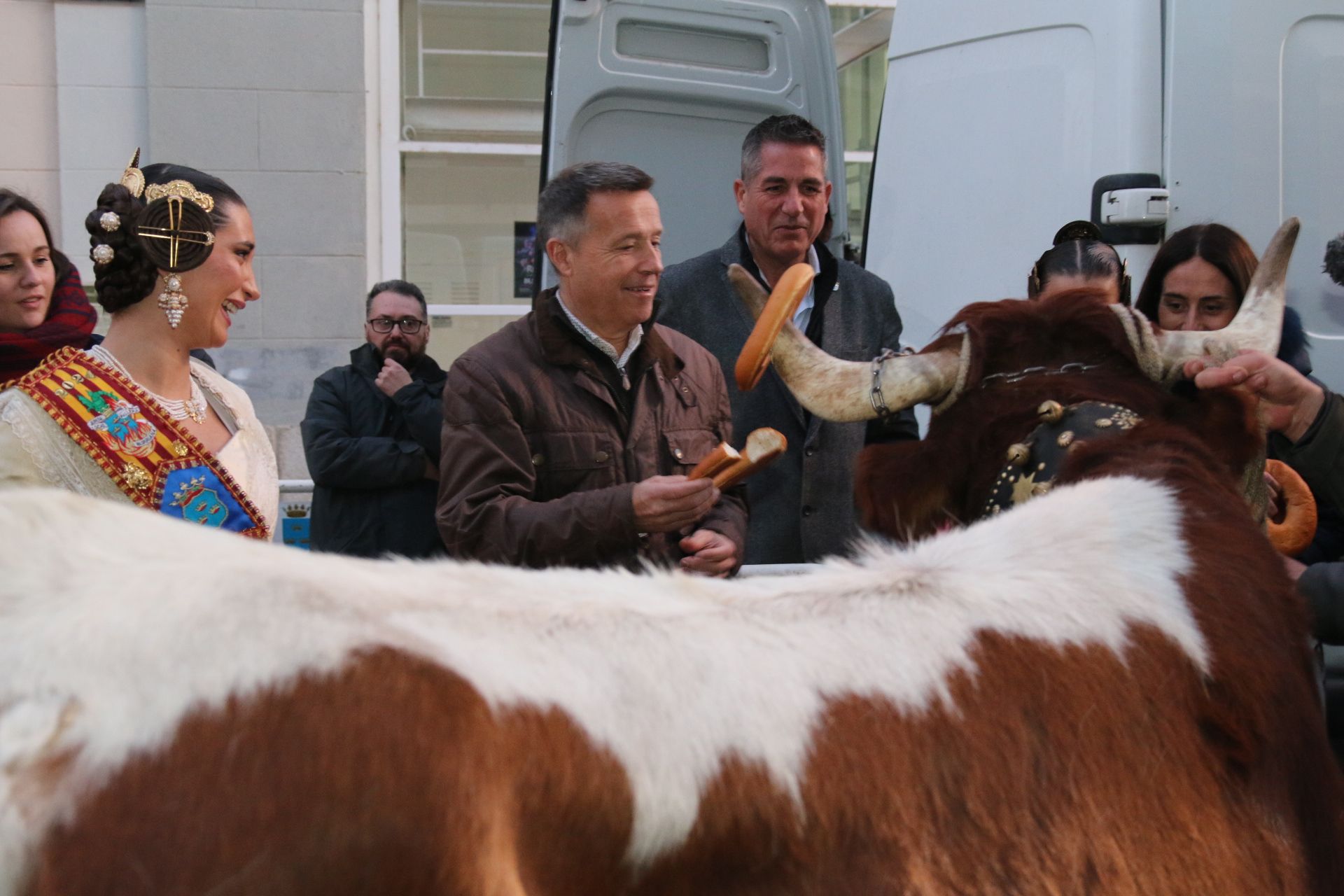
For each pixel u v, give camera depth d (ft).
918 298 14.70
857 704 3.71
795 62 16.08
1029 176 13.26
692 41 15.71
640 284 8.03
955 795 3.72
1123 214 12.03
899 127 15.14
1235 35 12.17
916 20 14.93
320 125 23.18
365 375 14.66
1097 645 4.25
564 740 3.19
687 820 3.29
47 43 22.67
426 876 2.83
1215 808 4.21
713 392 8.93
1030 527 4.76
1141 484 5.06
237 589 3.07
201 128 22.79
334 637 3.04
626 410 8.29
